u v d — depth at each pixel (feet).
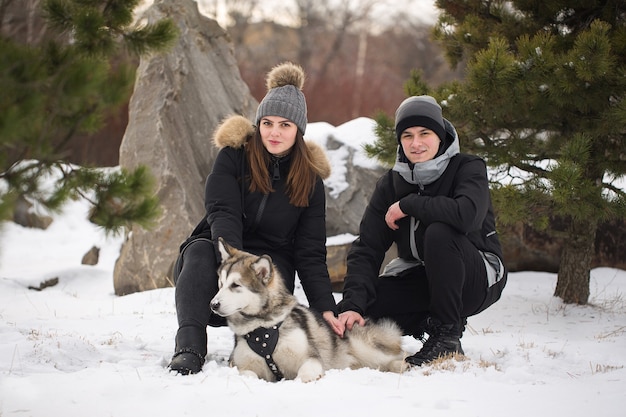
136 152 29.76
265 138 15.26
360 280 16.12
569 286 24.81
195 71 32.68
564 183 20.08
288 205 15.57
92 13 12.14
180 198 28.63
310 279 15.56
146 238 28.55
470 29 24.62
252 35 108.06
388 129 24.41
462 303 15.70
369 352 15.33
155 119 30.01
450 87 23.79
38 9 14.20
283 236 15.78
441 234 14.98
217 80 33.71
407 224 16.22
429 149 15.89
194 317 13.88
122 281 28.94
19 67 10.05
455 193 15.70
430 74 105.40
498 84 20.63
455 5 25.80
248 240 15.79
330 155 30.81
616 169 22.44
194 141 31.50
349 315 15.42
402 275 16.76
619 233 31.01
